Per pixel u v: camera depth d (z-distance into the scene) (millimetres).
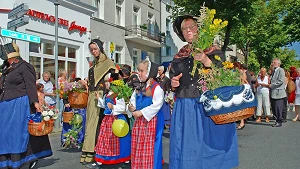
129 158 5156
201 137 3049
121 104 4867
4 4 11672
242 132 8602
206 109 2871
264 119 11562
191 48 3270
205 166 3025
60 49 14273
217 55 3109
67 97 6043
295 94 11148
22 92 4516
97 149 5004
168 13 26438
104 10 18859
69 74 14812
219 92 2855
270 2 26828
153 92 4082
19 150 4367
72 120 6270
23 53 12047
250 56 31469
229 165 3170
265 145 6785
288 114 13852
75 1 14633
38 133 4371
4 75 4574
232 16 17406
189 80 3211
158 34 24531
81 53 15383
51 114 4453
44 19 13062
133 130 4199
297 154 5914
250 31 25766
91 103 5301
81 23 15297
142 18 23078
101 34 18641
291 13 21234
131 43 21875
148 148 4035
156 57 25375
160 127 4148
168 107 8227
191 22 3293
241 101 2855
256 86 10773
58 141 7715
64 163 5441
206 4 17844
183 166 3027
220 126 3109
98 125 5258
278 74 9578
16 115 4426
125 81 5195
